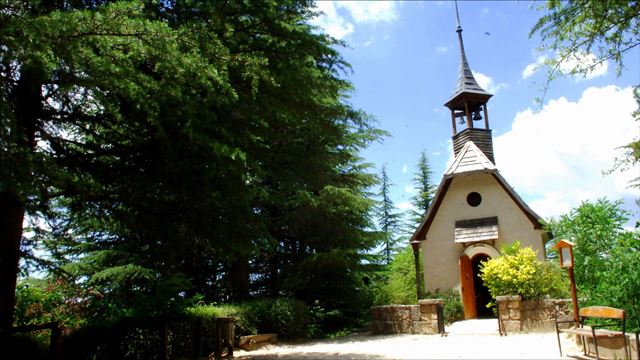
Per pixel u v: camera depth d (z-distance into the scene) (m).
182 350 10.61
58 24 5.35
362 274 20.20
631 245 9.37
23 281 12.02
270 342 14.10
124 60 6.27
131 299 13.16
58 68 6.02
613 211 11.41
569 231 11.85
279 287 18.98
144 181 8.30
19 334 7.94
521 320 13.21
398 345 12.09
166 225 9.21
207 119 7.41
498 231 18.84
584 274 11.30
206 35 7.16
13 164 5.11
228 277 18.27
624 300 8.97
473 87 22.30
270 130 9.91
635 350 6.98
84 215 8.73
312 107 10.09
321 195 17.30
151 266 13.73
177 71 6.48
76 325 11.54
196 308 11.91
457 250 19.42
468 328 14.98
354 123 13.34
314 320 18.09
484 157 19.92
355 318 19.84
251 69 7.51
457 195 20.03
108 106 6.67
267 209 18.33
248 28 8.70
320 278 18.61
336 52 9.77
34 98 7.14
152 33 6.08
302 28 9.45
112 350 9.40
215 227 9.27
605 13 6.98
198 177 8.38
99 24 5.71
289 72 8.69
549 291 13.84
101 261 13.75
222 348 11.55
